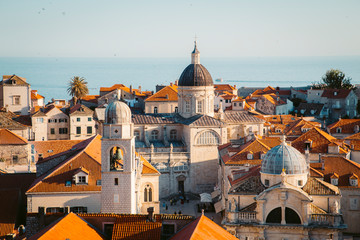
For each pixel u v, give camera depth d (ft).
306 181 337.72
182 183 556.10
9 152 516.73
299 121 643.45
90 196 344.49
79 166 354.13
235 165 421.18
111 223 280.51
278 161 335.06
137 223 276.41
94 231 274.77
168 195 548.31
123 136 314.96
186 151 567.59
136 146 570.87
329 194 328.49
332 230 318.45
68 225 263.90
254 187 337.93
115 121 314.14
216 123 560.61
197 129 556.51
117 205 318.24
